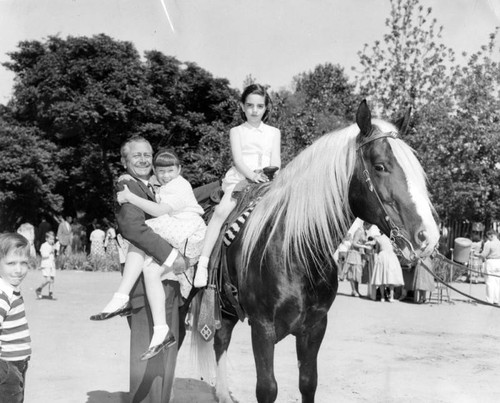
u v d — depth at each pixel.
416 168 2.85
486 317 8.48
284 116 15.74
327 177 3.07
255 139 3.69
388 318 8.13
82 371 4.80
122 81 17.42
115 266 15.31
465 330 7.23
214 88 18.56
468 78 13.59
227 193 3.58
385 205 2.85
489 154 13.96
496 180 14.46
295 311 3.08
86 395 4.14
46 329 6.60
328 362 5.34
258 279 3.14
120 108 17.14
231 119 18.75
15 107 19.33
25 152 18.14
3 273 2.95
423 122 13.31
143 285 3.23
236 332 6.86
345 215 3.08
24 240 2.98
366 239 10.74
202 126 17.92
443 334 6.91
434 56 13.20
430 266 9.98
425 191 2.83
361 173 2.95
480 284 13.03
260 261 3.15
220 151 17.19
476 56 13.49
